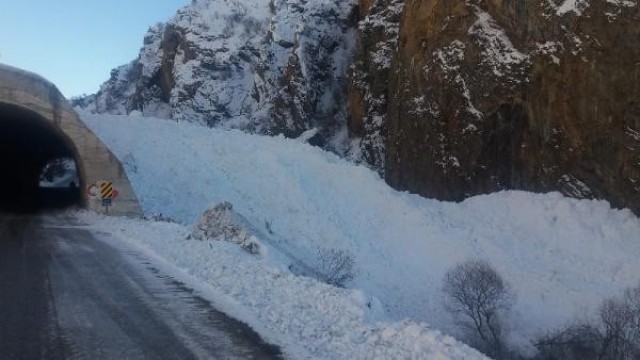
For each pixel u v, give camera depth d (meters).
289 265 18.73
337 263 25.45
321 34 65.69
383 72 49.94
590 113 29.30
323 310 9.69
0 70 26.33
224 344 7.68
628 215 27.33
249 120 74.75
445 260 27.62
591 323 21.11
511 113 33.53
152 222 23.45
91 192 27.48
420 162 38.94
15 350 7.12
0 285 10.83
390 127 43.38
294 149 40.59
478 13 36.03
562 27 30.72
